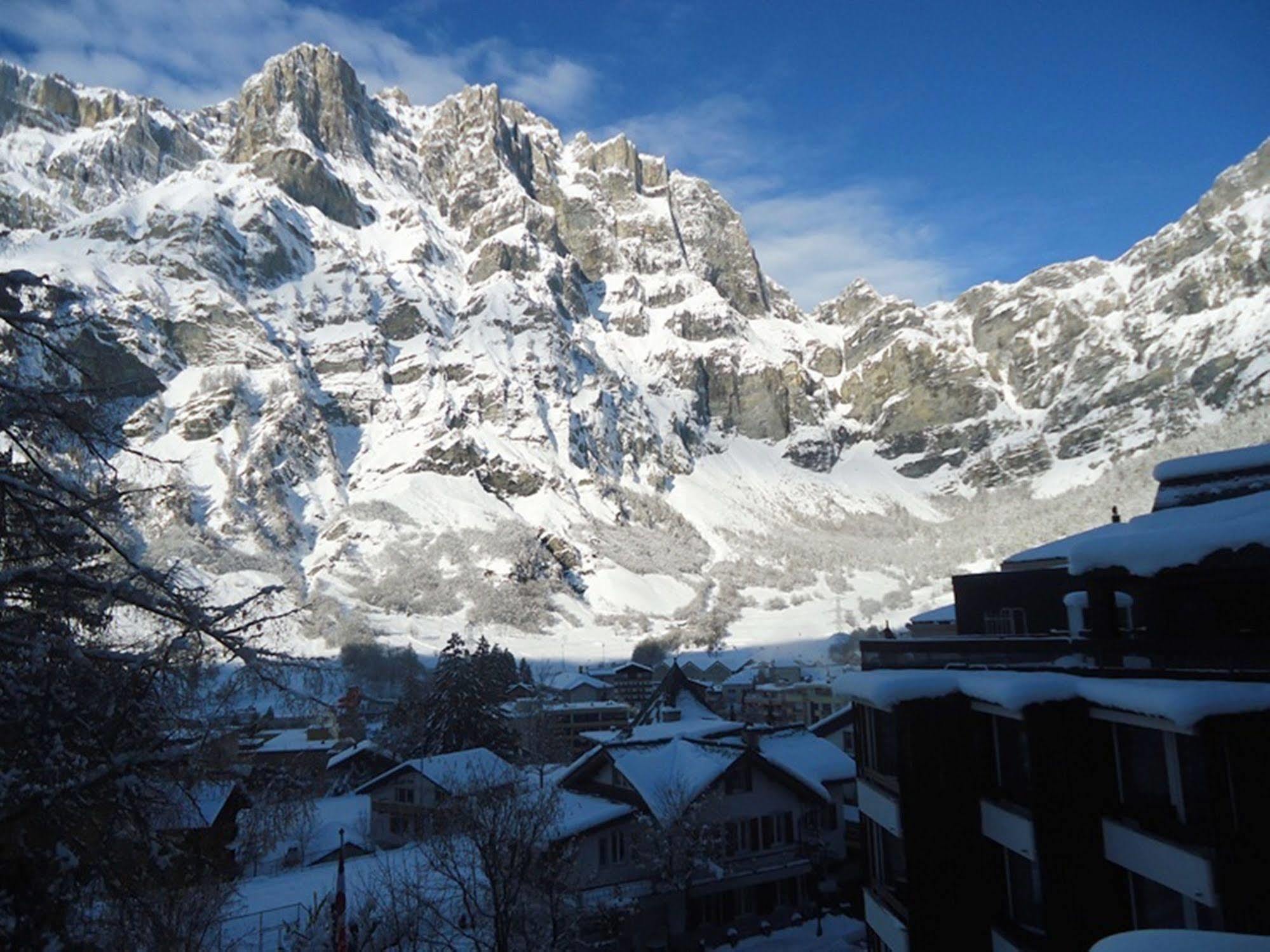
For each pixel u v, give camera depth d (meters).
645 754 38.09
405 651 144.25
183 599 9.00
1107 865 15.02
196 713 10.09
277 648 9.78
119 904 10.01
